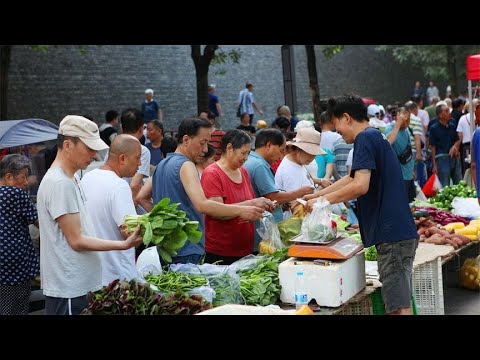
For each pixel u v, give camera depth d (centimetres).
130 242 495
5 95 1494
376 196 553
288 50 1322
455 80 2806
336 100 563
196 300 482
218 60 1895
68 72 2000
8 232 621
